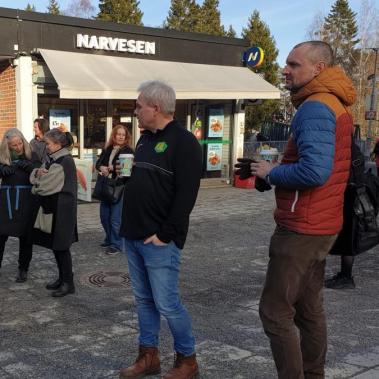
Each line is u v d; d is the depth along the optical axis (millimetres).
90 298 5074
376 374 3404
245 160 2914
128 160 4223
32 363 3631
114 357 3738
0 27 9711
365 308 4797
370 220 3555
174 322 3180
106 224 6812
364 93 40312
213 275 5930
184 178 3051
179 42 12117
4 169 5273
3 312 4660
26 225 5324
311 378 2982
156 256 3107
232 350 3830
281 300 2709
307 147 2523
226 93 11531
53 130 5051
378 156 8180
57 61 10008
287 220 2682
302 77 2662
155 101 3098
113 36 11047
